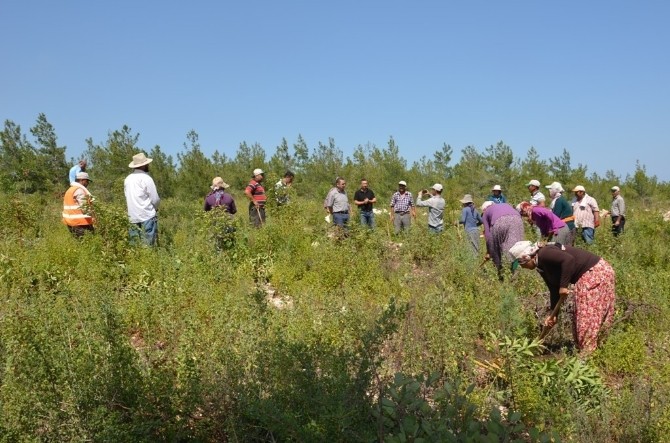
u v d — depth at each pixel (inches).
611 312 223.1
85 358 150.7
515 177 823.7
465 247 366.3
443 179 832.3
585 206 478.3
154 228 381.7
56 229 429.4
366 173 832.3
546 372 182.7
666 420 156.3
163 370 156.3
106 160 709.9
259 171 455.2
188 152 848.3
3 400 141.6
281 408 144.6
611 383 202.7
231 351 164.2
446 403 145.3
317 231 426.0
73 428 136.5
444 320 199.2
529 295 264.4
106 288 249.9
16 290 230.2
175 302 236.2
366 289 299.9
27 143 731.4
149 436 138.0
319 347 165.9
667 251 418.9
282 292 306.8
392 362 184.1
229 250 355.6
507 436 131.0
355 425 138.6
